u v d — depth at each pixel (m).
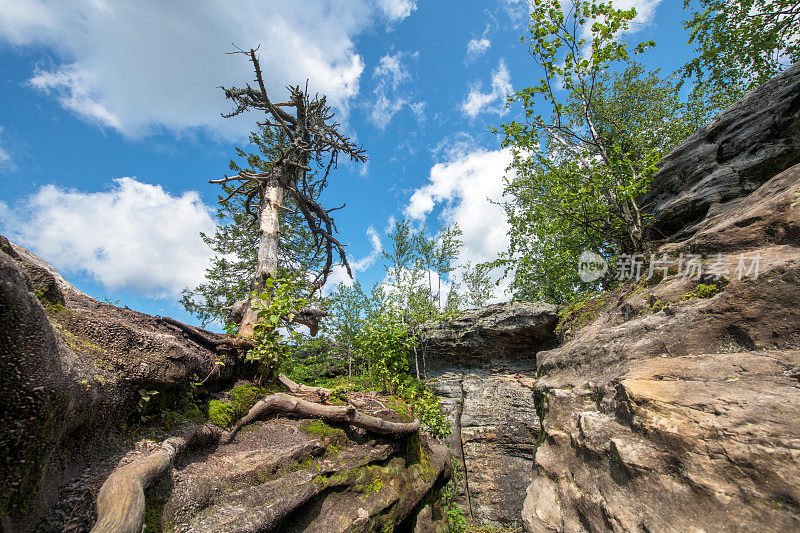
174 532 2.74
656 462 2.56
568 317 8.70
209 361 4.68
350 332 14.66
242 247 15.04
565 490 3.34
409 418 6.99
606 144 11.11
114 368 3.16
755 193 4.94
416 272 19.16
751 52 10.11
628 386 3.22
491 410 12.54
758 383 2.61
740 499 2.03
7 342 1.75
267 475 3.82
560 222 9.57
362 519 4.23
